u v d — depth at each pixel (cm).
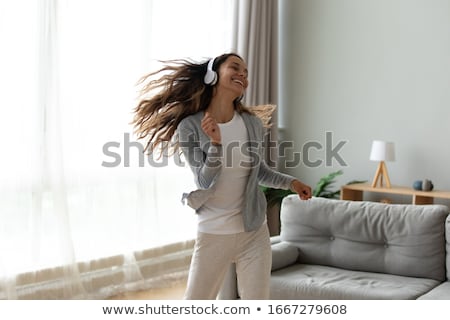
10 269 318
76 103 349
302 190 229
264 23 473
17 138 319
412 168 440
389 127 452
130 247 382
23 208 323
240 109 221
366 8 461
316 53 493
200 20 433
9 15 312
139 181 385
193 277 212
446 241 282
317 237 314
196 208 207
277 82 490
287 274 290
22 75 319
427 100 430
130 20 375
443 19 420
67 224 338
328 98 486
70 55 343
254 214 214
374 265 294
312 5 494
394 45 446
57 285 339
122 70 372
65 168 345
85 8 349
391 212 296
